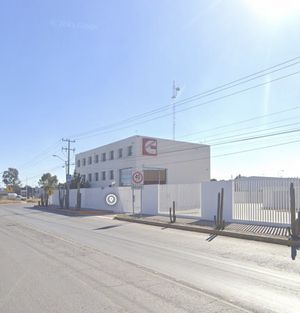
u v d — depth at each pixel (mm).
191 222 22188
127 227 21609
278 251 12734
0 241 15062
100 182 65375
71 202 51781
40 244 14141
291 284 7953
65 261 10562
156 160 56500
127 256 11406
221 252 12414
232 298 6852
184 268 9602
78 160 75562
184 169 59312
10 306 6484
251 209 20531
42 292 7340
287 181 19094
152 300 6723
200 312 6059
